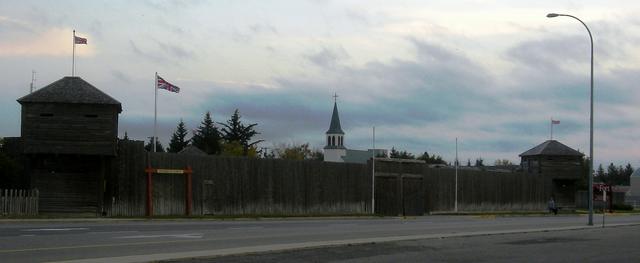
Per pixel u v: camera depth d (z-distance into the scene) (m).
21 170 42.88
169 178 42.19
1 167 41.62
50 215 36.62
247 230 27.77
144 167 41.12
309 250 18.19
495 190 68.06
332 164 52.03
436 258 17.12
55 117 38.25
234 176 45.50
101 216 38.59
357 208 53.53
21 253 16.31
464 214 60.34
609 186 72.75
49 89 38.62
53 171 39.19
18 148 44.41
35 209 37.50
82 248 17.89
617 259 17.70
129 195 40.50
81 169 39.62
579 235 26.97
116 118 39.31
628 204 88.94
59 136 38.16
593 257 18.16
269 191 47.47
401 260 16.55
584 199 79.25
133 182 40.72
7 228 25.94
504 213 63.06
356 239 22.95
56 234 22.50
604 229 32.12
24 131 37.97
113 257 15.59
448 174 62.47
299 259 16.16
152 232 24.86
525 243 22.22
